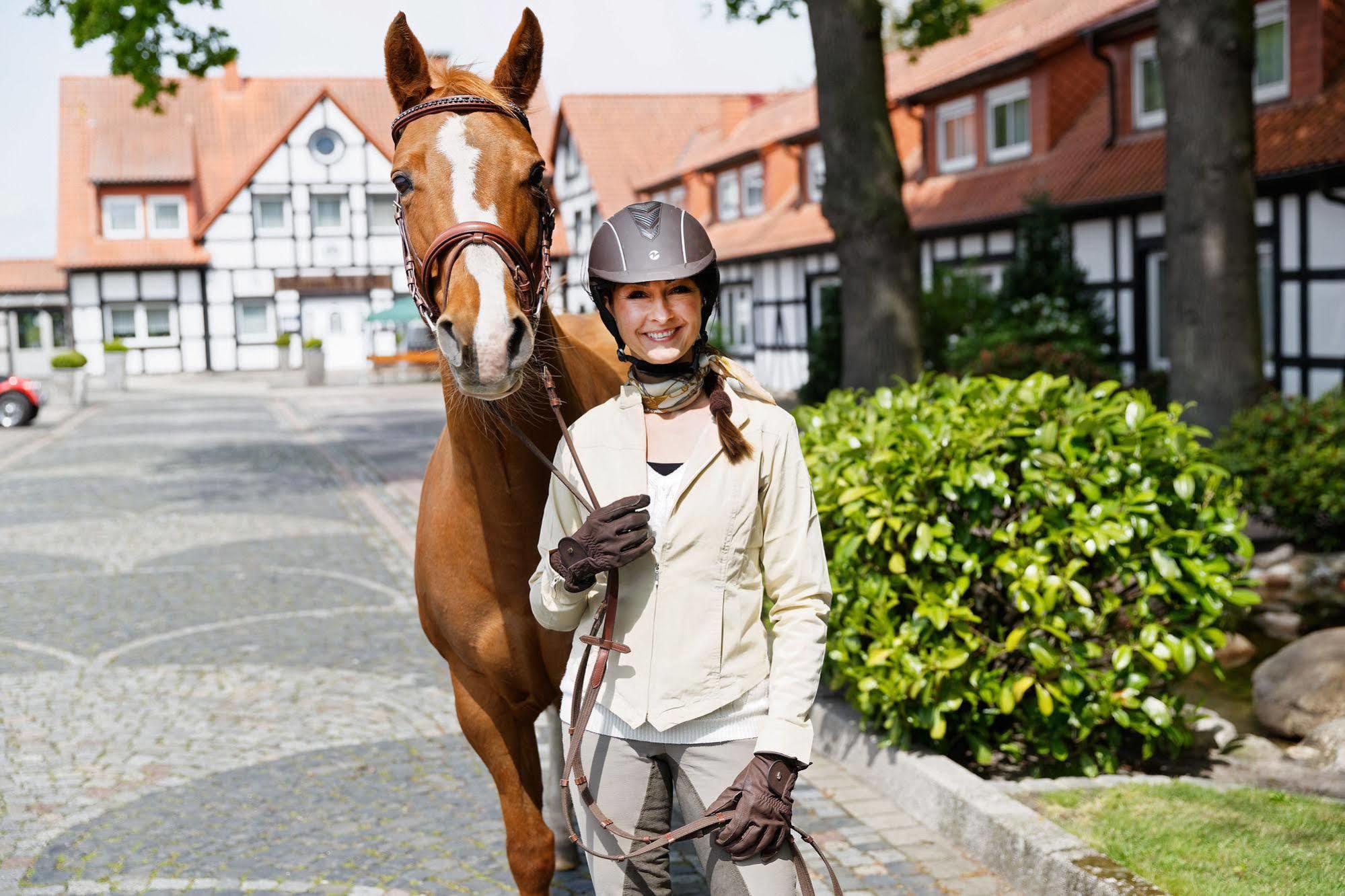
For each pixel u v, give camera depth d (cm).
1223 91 887
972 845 366
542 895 272
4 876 366
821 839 383
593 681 215
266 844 391
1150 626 406
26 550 972
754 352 2659
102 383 3878
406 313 3600
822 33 992
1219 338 896
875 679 416
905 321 1007
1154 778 409
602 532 205
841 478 446
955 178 1930
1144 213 1457
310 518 1116
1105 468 418
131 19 1400
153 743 496
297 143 4206
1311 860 323
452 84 244
